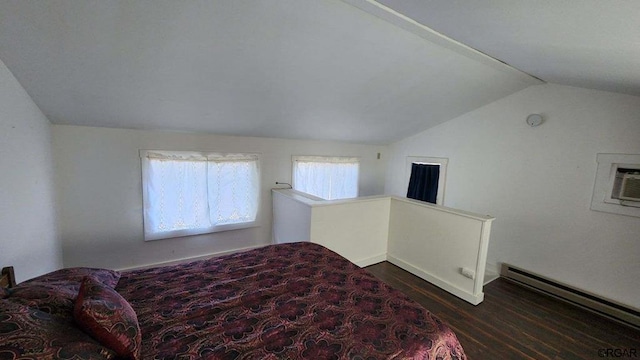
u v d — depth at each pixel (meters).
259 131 3.57
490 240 3.58
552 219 3.03
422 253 3.23
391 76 2.64
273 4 1.64
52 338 0.87
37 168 2.27
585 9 1.05
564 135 2.91
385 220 3.63
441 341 1.30
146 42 1.80
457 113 3.83
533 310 2.68
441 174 4.20
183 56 1.99
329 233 3.12
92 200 2.86
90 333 0.99
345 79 2.60
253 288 1.65
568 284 2.89
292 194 3.61
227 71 2.24
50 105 2.32
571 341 2.25
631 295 2.53
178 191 3.29
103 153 2.87
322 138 4.25
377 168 5.12
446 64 2.49
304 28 1.87
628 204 2.53
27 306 1.02
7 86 1.81
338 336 1.27
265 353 1.15
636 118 2.48
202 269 1.90
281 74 2.39
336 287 1.70
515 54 2.04
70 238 2.79
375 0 1.52
